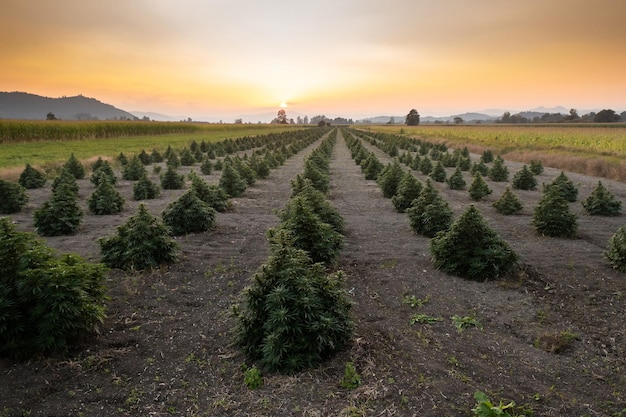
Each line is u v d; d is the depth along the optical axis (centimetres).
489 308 683
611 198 1398
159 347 550
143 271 791
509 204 1406
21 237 518
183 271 815
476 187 1698
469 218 812
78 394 450
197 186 1387
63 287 499
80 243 997
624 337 596
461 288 760
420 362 513
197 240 1030
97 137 5181
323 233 812
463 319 636
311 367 488
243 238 1065
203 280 781
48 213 1067
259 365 504
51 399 440
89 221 1243
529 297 727
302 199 846
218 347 551
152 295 704
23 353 496
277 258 521
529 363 525
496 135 5331
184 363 514
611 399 454
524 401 445
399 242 1051
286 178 2342
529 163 3058
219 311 657
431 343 568
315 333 491
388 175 1744
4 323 483
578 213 1427
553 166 2830
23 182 1811
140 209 825
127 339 563
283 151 3597
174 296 706
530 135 4972
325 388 457
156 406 435
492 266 789
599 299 720
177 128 7531
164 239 830
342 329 508
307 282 498
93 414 421
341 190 1931
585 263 882
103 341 554
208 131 8931
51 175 2106
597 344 577
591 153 3072
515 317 655
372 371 487
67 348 518
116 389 461
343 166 2975
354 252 966
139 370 498
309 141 6041
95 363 506
